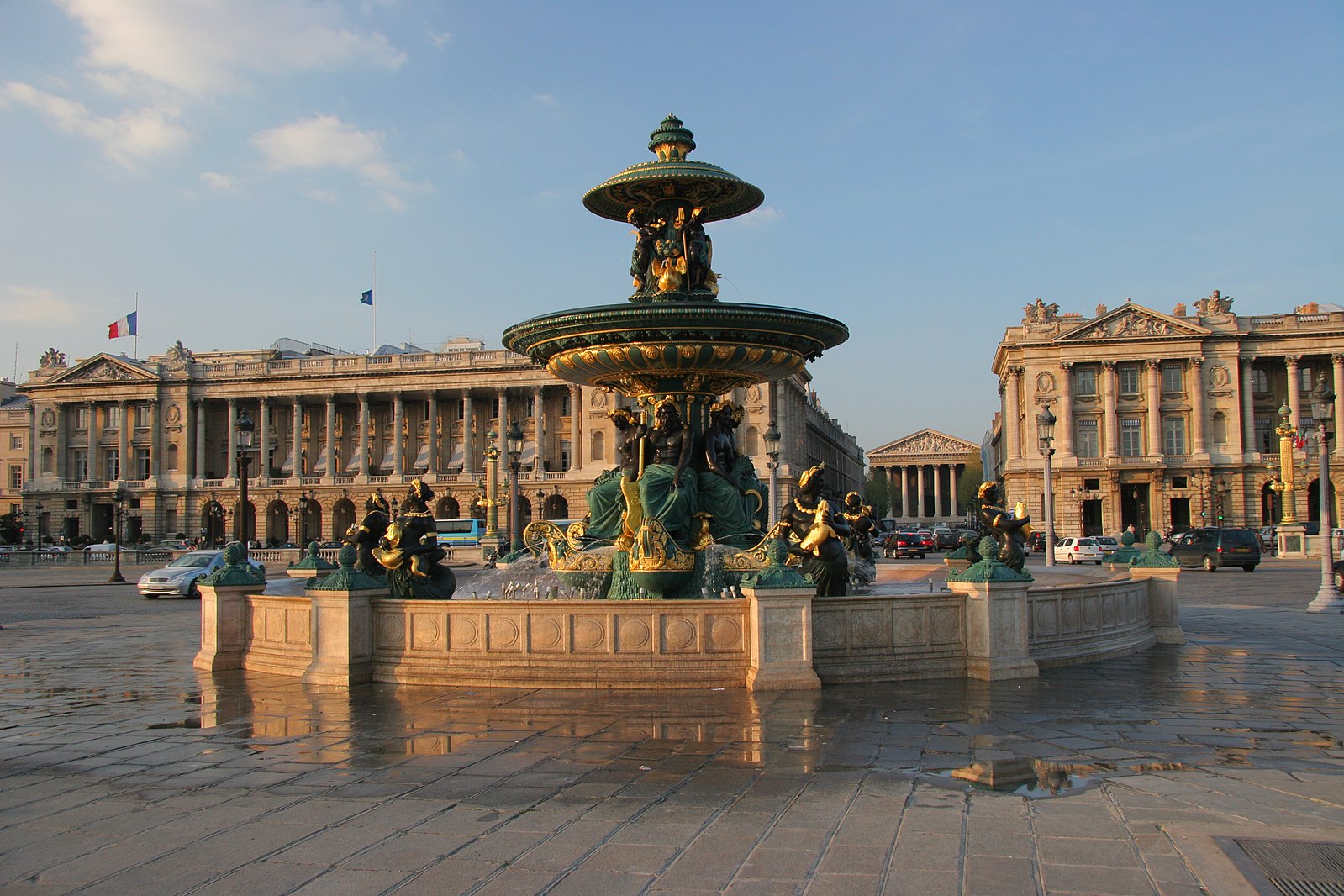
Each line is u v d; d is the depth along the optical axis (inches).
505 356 4276.6
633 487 625.9
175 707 443.2
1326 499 965.8
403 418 4436.5
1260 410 3993.6
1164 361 3932.1
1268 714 401.4
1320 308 4156.0
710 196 665.6
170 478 4655.5
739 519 629.9
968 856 233.1
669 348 599.8
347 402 4608.8
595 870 228.5
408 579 529.3
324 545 2827.3
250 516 4505.4
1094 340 3937.0
